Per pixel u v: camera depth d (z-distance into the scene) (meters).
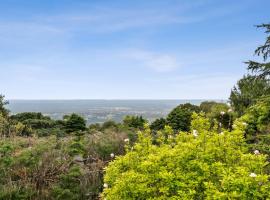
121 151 12.55
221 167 5.20
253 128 8.53
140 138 6.84
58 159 10.55
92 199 8.80
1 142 12.14
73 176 9.50
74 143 12.24
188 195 4.95
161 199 5.13
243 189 4.66
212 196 4.77
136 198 5.42
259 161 5.43
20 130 17.66
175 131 20.02
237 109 14.59
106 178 6.19
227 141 5.82
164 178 5.18
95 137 14.47
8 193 8.27
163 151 5.64
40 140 13.54
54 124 24.02
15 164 9.84
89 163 10.92
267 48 12.77
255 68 12.41
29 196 8.45
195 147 5.55
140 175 5.45
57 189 8.64
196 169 5.31
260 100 8.82
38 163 9.85
